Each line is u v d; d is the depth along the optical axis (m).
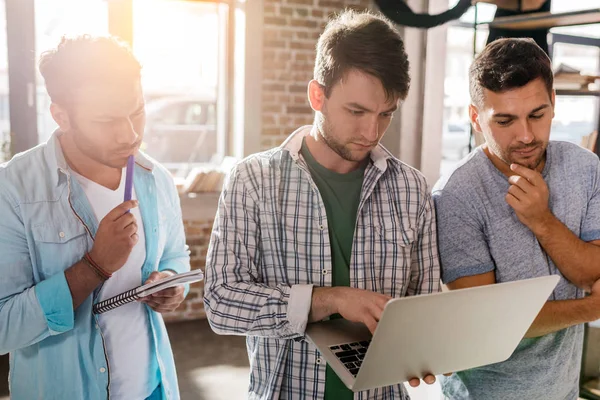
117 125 1.10
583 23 2.32
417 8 4.20
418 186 1.24
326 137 1.11
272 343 1.16
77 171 1.24
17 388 1.20
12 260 1.14
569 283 1.31
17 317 1.10
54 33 3.65
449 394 1.40
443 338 0.92
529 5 2.45
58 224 1.18
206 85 4.23
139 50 3.99
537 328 1.21
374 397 1.17
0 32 3.56
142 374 1.28
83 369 1.19
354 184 1.20
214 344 3.63
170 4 4.01
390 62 1.02
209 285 1.14
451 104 5.41
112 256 1.12
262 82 4.05
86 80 1.06
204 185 4.00
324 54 1.07
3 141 3.65
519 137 1.19
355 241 1.18
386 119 1.09
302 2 4.05
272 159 1.20
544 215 1.22
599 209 1.30
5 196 1.14
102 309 1.17
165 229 1.38
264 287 1.10
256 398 1.18
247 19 3.94
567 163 1.32
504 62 1.17
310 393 1.14
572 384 1.35
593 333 2.61
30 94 3.67
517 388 1.29
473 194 1.28
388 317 0.82
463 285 1.28
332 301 1.04
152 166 1.33
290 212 1.17
